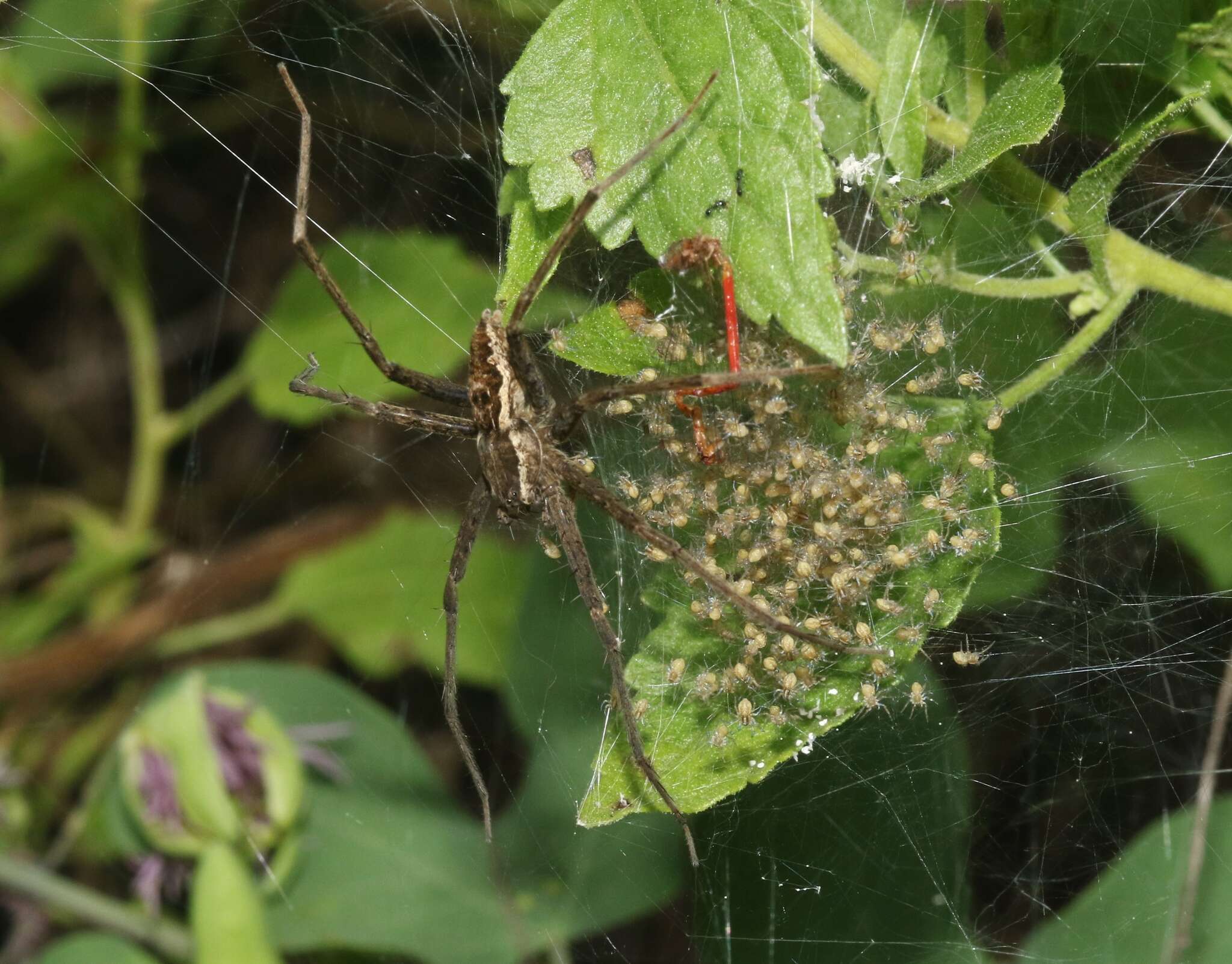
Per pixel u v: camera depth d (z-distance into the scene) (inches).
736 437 7.5
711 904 8.3
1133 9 7.5
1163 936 8.0
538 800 8.7
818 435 7.6
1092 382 8.1
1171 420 8.1
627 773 7.5
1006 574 8.1
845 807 8.2
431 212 9.0
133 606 9.7
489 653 8.9
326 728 9.0
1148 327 8.1
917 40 7.4
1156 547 8.2
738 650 7.6
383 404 8.1
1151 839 8.1
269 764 8.6
